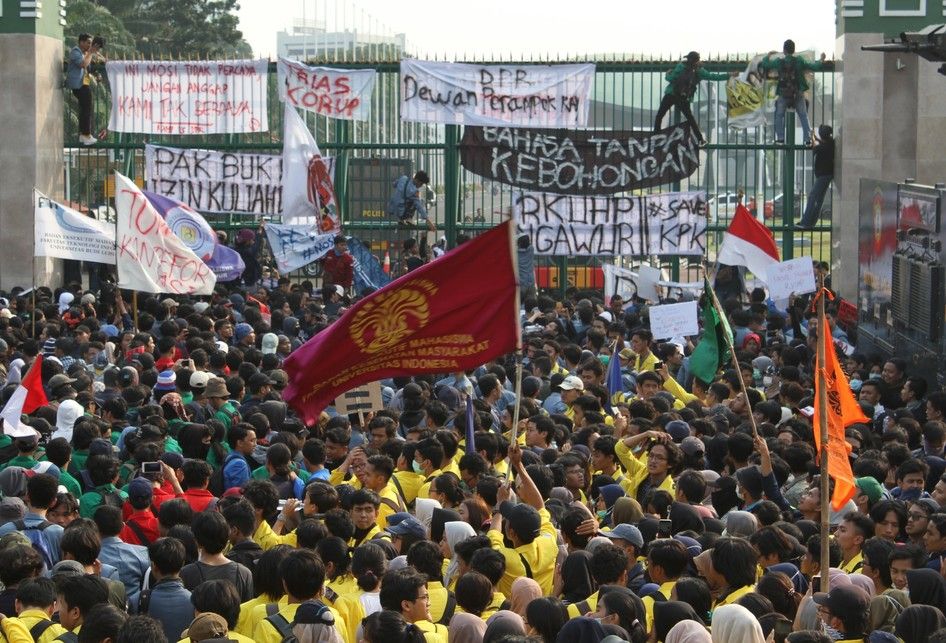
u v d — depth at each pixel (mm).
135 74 26500
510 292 10258
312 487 10328
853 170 25531
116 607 7773
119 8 59906
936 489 11188
